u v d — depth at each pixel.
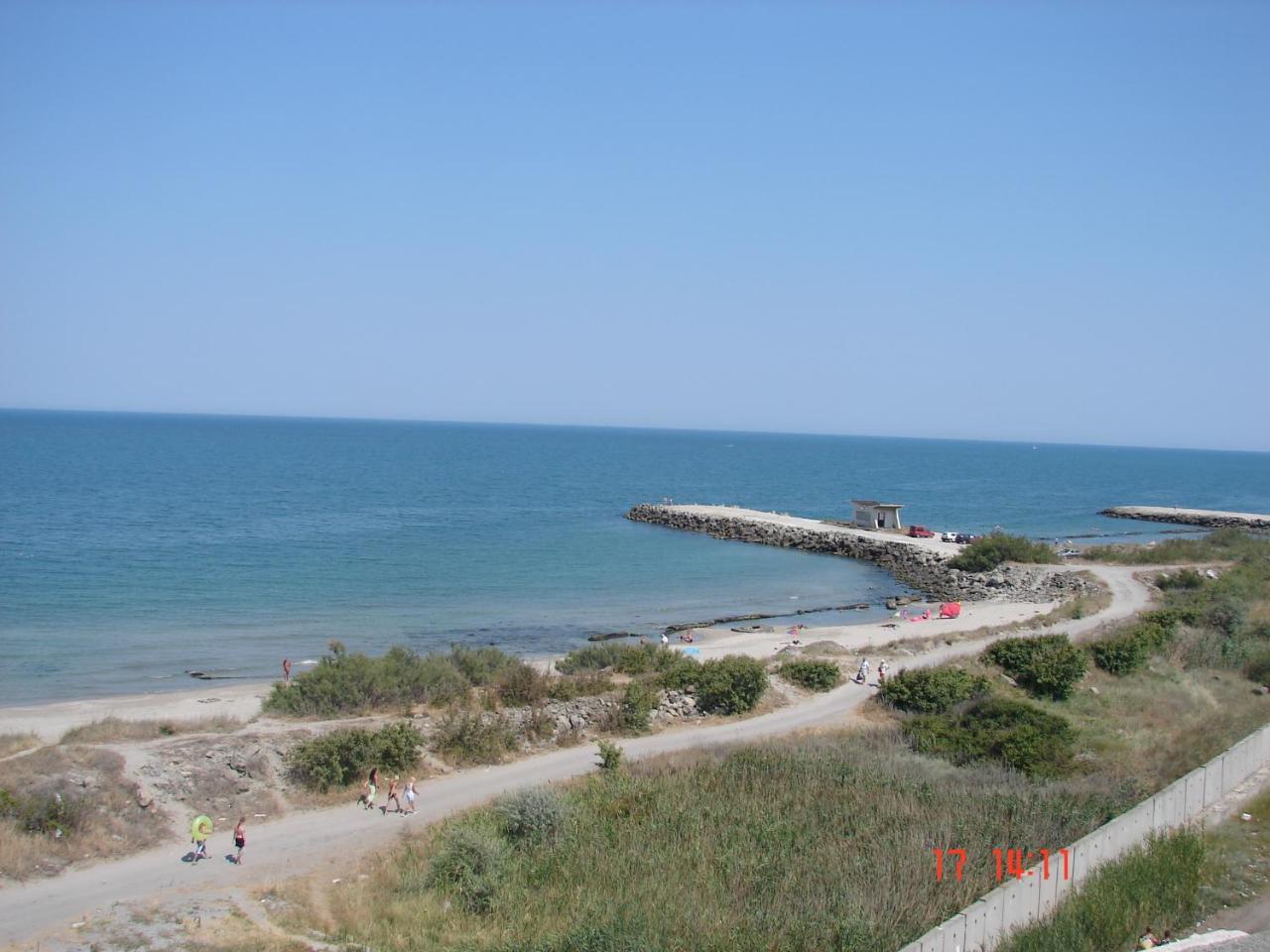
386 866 24.72
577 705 37.62
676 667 41.97
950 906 20.20
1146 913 18.72
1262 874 20.84
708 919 20.38
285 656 51.28
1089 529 128.25
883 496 172.88
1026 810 25.70
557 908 21.88
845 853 23.69
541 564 84.88
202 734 32.12
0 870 23.34
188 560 78.44
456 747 33.44
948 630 56.88
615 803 27.69
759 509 144.50
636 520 121.25
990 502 168.00
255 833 27.11
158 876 24.12
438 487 155.88
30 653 50.03
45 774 27.14
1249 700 40.47
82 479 142.50
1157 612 54.59
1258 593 64.06
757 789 28.62
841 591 77.00
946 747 34.03
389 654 40.72
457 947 20.12
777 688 42.44
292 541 91.06
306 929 21.39
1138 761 32.03
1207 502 183.12
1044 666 42.50
